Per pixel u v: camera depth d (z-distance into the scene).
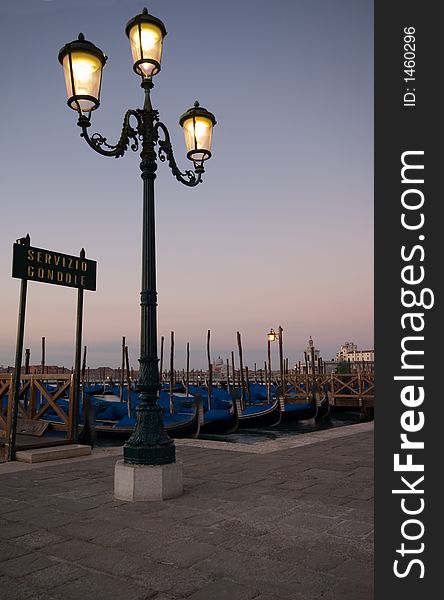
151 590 3.38
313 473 7.39
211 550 4.13
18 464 8.57
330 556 3.97
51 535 4.54
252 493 6.13
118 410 25.30
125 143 6.52
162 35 6.51
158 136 6.88
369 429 13.57
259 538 4.42
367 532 4.57
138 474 5.83
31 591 3.38
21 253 9.25
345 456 8.98
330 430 13.38
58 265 9.93
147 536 4.50
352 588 3.39
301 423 31.44
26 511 5.38
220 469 7.75
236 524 4.84
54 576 3.63
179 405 28.28
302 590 3.36
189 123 7.41
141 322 6.46
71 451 9.38
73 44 5.88
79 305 10.35
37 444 9.39
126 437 21.25
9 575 3.65
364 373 35.22
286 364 46.84
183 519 5.03
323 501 5.71
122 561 3.90
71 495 6.15
